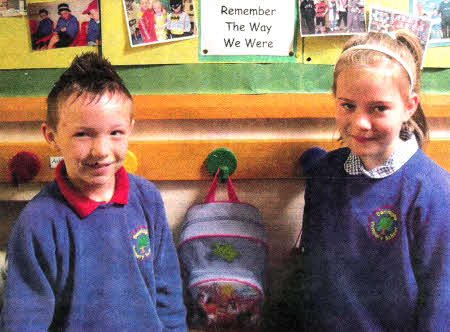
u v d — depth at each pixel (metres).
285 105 0.70
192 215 0.71
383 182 0.62
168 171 0.72
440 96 0.67
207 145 0.71
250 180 0.73
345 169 0.66
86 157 0.55
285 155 0.71
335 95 0.62
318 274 0.66
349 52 0.58
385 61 0.56
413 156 0.61
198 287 0.65
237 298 0.65
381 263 0.63
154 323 0.60
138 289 0.59
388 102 0.56
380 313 0.62
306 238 0.70
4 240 0.63
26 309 0.53
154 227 0.64
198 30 0.68
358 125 0.57
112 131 0.55
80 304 0.56
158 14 0.68
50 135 0.58
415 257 0.60
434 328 0.57
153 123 0.71
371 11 0.67
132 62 0.69
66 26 0.67
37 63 0.67
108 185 0.59
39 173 0.67
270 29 0.69
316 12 0.68
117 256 0.58
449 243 0.58
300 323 0.65
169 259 0.66
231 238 0.69
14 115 0.66
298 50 0.70
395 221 0.61
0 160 0.67
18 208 0.66
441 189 0.59
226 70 0.70
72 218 0.55
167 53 0.69
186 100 0.70
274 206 0.73
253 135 0.71
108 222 0.57
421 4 0.67
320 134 0.71
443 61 0.67
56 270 0.55
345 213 0.64
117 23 0.68
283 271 0.69
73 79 0.54
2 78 0.67
